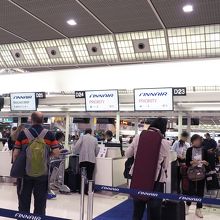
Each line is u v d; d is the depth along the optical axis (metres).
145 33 7.59
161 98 8.05
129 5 5.80
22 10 6.28
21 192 4.21
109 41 8.06
